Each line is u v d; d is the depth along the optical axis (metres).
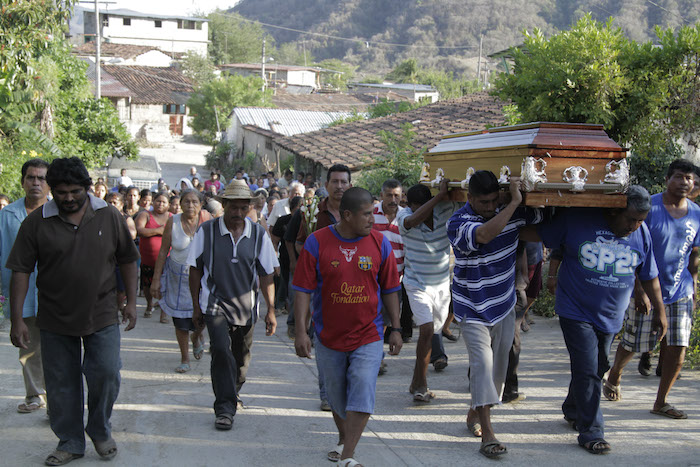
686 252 5.48
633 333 5.62
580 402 4.82
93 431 4.57
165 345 7.98
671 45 7.81
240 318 5.35
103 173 28.53
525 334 8.35
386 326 6.97
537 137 4.55
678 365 5.36
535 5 133.62
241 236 5.35
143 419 5.41
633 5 91.69
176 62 67.69
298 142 22.08
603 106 7.78
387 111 32.34
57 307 4.41
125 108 53.19
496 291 4.86
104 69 56.44
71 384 4.53
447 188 5.64
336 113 41.50
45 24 14.30
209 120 51.88
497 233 4.55
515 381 5.81
